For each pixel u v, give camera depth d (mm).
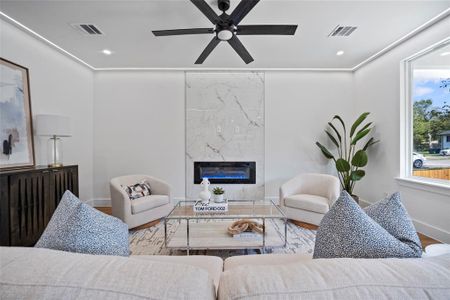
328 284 575
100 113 4383
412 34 3006
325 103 4453
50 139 3072
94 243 1004
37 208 2508
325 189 3416
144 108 4418
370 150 3979
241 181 4453
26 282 573
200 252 2537
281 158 4473
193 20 2660
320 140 4465
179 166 4449
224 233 2553
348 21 2688
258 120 4457
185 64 4105
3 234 2152
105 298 543
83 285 567
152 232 3088
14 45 2791
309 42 3230
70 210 1090
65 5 2383
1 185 2143
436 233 2750
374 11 2494
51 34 2986
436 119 2898
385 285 572
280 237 2473
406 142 3299
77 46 3342
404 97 3309
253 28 2168
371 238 940
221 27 2152
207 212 2551
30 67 3020
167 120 4438
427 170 3012
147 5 2387
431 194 2824
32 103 3047
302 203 3162
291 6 2400
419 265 643
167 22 2703
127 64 4082
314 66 4227
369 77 3998
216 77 4434
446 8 2441
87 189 4238
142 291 557
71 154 3844
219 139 4453
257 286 573
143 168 4430
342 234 977
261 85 4438
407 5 2387
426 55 3029
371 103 3945
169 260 1398
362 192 4227
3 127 2613
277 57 3791
